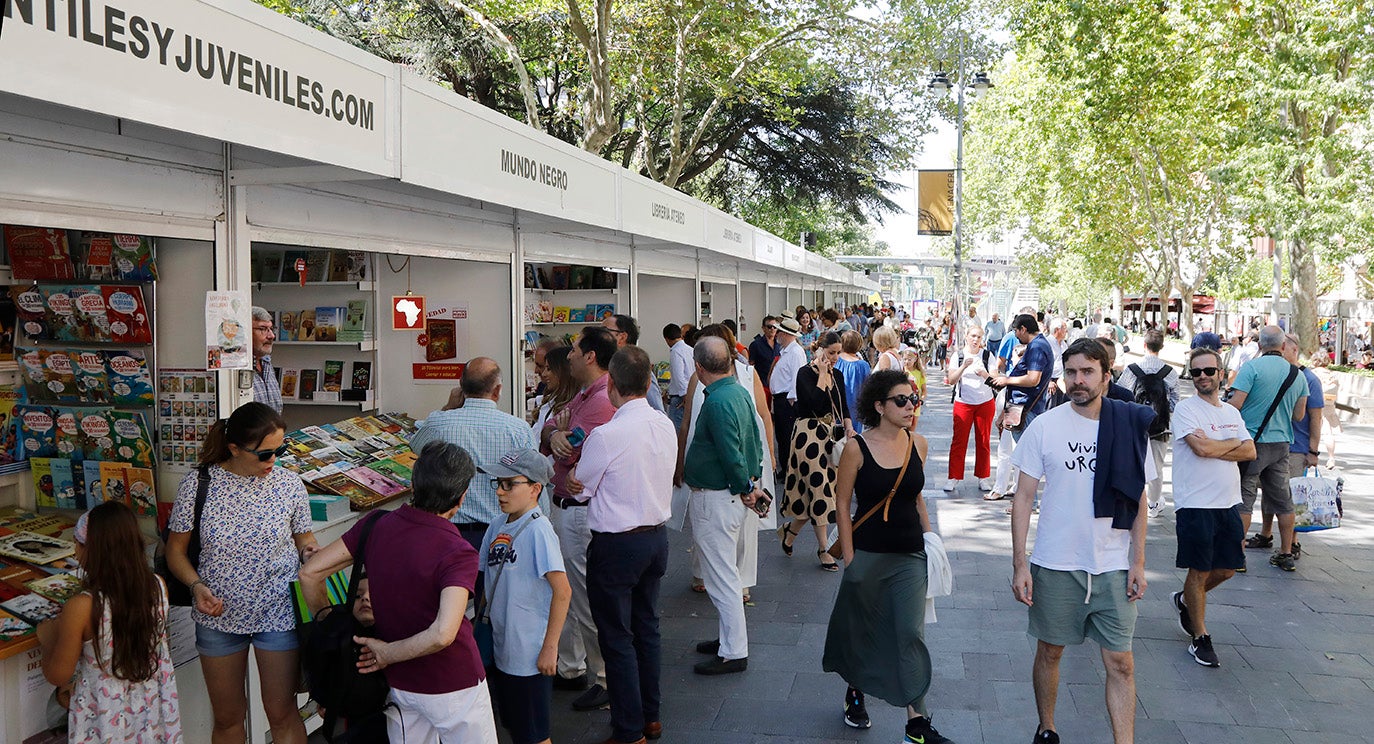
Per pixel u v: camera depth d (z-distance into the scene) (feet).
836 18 66.39
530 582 13.33
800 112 81.56
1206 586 19.92
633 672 15.19
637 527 15.12
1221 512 18.88
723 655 18.66
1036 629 14.58
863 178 89.25
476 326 24.57
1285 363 25.44
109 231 12.57
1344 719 16.58
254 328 18.48
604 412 17.24
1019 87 113.29
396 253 19.67
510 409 24.54
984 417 35.40
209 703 14.73
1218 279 168.45
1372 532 30.07
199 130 10.80
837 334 25.73
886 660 15.19
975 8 79.05
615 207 25.80
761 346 42.29
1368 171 58.70
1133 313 216.54
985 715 16.76
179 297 14.57
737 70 65.98
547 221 24.14
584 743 15.80
